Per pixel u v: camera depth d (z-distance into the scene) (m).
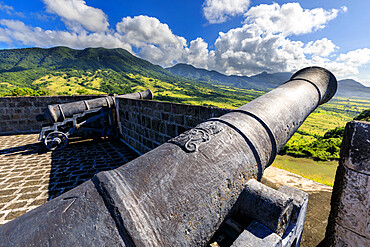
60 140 5.27
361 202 1.45
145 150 4.70
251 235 1.29
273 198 1.34
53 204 0.94
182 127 3.36
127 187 1.02
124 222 0.86
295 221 1.60
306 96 2.36
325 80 2.85
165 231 0.95
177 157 1.26
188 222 1.06
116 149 5.39
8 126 6.97
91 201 0.93
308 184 2.79
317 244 1.90
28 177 3.63
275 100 2.07
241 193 1.45
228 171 1.34
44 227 0.82
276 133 1.78
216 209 1.23
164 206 1.01
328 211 2.29
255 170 1.56
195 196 1.13
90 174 3.77
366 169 1.39
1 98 6.74
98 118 6.52
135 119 4.99
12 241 0.77
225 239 1.74
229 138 1.51
